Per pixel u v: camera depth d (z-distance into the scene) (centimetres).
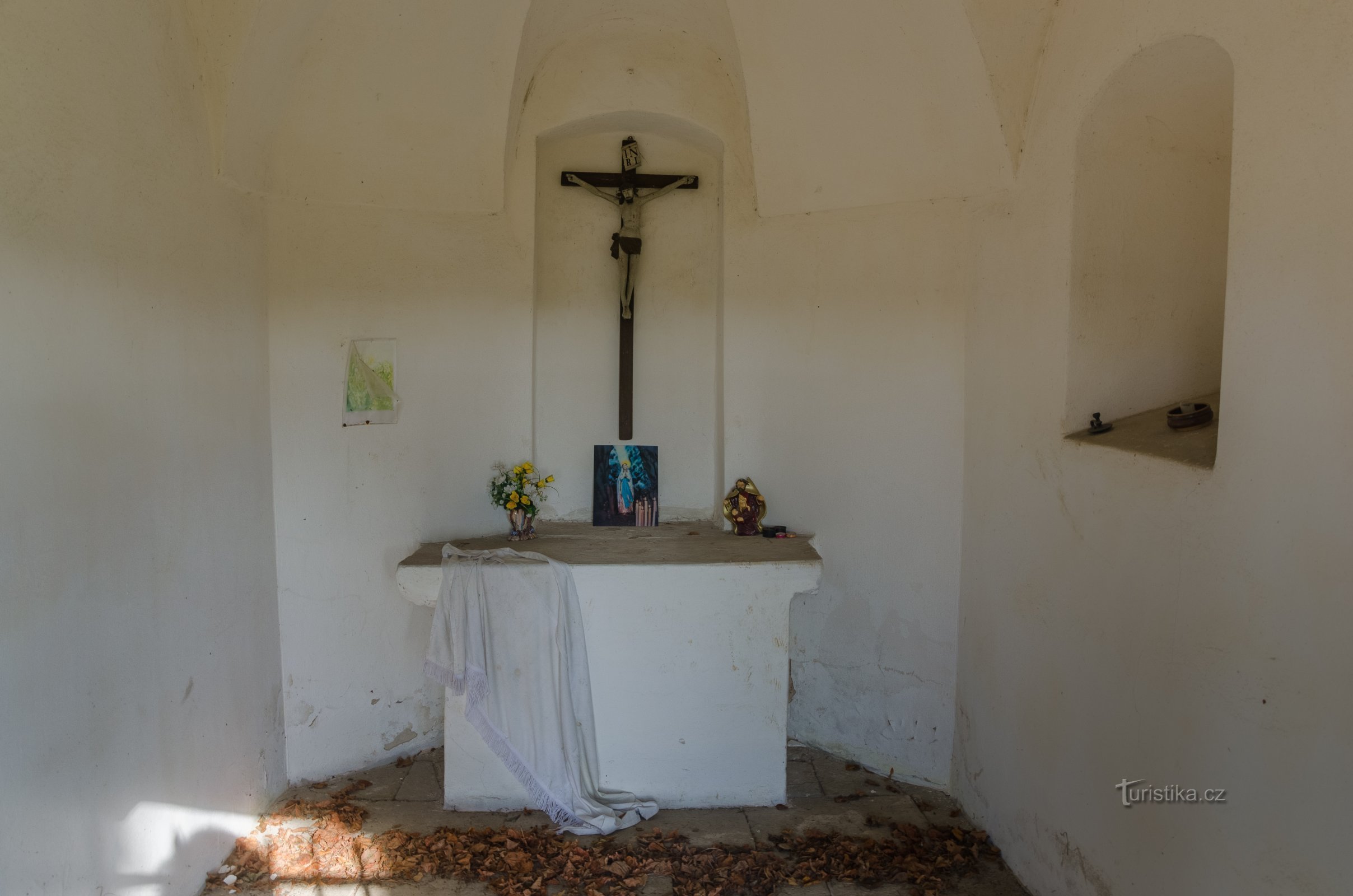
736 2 457
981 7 390
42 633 278
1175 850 296
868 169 473
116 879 319
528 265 516
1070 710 368
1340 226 232
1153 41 320
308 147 452
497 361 517
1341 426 230
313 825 444
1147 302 383
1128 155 372
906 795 488
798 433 521
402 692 516
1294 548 246
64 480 291
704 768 474
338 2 412
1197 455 304
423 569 453
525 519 513
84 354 304
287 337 466
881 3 415
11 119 269
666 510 572
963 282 470
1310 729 238
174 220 367
